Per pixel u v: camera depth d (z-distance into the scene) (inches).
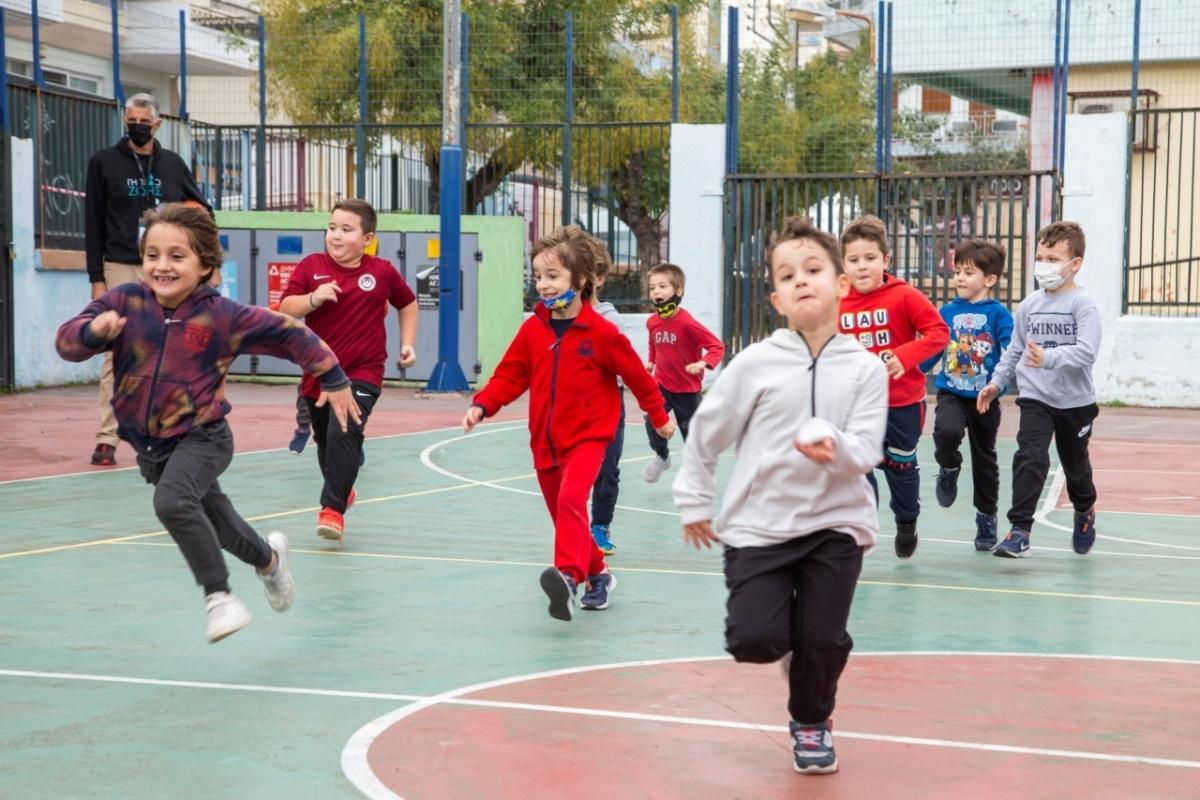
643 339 783.1
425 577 259.1
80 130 725.9
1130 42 830.5
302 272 294.5
